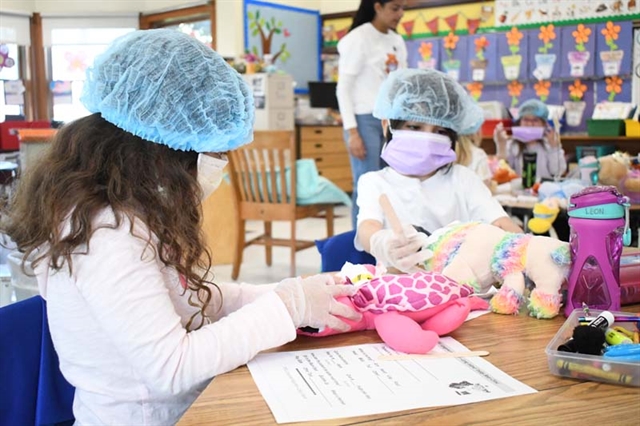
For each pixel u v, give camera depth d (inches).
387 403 29.1
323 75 329.1
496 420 27.1
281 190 161.0
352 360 34.9
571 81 201.5
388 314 38.1
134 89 35.7
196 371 33.4
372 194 71.2
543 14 202.5
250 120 40.3
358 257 68.2
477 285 45.3
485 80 212.1
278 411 28.5
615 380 30.7
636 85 191.6
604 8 194.9
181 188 36.7
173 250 36.4
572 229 41.7
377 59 130.6
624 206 40.1
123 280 33.5
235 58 279.3
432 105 67.3
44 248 35.7
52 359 41.0
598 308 40.9
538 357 34.8
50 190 35.3
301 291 37.8
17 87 305.4
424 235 51.3
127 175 35.6
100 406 36.5
